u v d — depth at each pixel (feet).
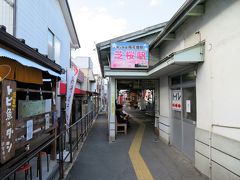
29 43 24.57
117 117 46.03
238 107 16.11
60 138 19.71
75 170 22.94
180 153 29.01
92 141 37.93
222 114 18.25
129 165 24.50
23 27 22.89
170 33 31.48
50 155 21.75
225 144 17.29
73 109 52.70
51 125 20.68
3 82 11.14
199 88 22.63
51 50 34.71
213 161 19.19
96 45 37.73
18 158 13.32
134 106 145.18
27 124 14.92
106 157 27.84
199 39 22.93
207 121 20.88
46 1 31.04
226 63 17.69
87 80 77.15
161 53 39.45
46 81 21.61
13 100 12.30
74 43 58.13
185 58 21.84
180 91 29.45
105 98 177.68
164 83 36.50
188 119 26.66
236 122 16.37
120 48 36.50
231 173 16.47
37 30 27.25
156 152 29.94
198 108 22.84
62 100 33.19
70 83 25.21
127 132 46.88
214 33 19.69
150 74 34.09
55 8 36.35
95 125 61.21
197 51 21.81
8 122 11.70
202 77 21.98
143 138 39.96
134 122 66.08
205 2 21.36
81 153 29.78
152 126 56.54
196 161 22.75
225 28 17.84
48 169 18.85
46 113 19.06
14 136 12.46
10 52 11.50
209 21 20.66
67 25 47.26
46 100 19.21
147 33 38.60
